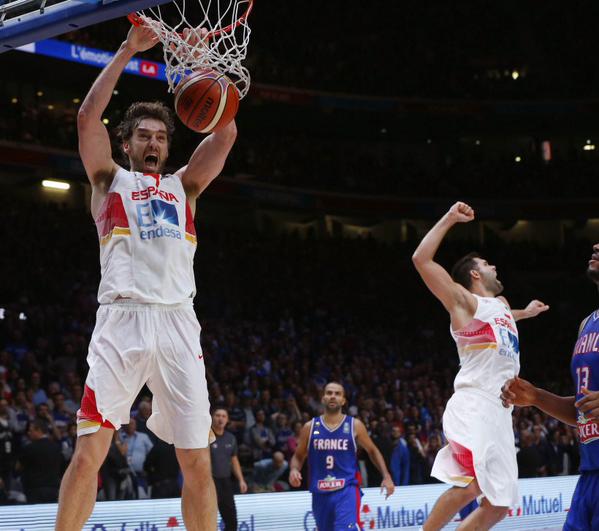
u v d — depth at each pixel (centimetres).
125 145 371
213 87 348
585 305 2738
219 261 2238
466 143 3122
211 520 337
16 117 2094
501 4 3116
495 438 499
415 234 2964
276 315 2198
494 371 509
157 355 334
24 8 409
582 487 345
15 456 1061
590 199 2822
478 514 496
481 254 2784
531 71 3098
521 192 2852
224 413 905
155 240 340
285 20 2922
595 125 2964
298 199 2655
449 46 3067
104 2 363
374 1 3050
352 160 2939
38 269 1780
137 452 1037
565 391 2220
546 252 2808
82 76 2297
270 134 2898
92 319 1688
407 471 1238
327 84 2705
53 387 1222
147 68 2189
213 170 368
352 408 1438
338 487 742
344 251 2594
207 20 388
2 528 740
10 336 1498
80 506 322
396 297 2539
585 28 3072
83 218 2031
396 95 2783
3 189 2194
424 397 1744
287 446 1229
